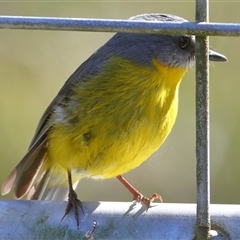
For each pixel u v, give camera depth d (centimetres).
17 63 1612
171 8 1648
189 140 1622
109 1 1642
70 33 1616
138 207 752
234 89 1622
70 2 1641
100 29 701
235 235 730
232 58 1617
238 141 1611
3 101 1612
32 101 1609
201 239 730
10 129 1609
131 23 702
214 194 1592
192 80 1625
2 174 1594
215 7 1619
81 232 746
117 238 741
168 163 1617
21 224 747
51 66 1612
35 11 1628
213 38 1617
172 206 750
